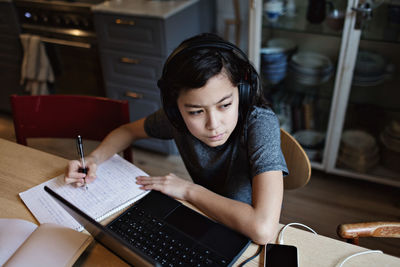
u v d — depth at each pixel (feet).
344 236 2.80
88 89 7.99
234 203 2.77
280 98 7.08
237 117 2.75
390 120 6.39
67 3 7.00
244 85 2.77
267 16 6.31
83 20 7.08
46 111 4.15
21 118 4.14
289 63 6.70
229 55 2.49
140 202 2.94
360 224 2.83
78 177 3.16
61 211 2.91
